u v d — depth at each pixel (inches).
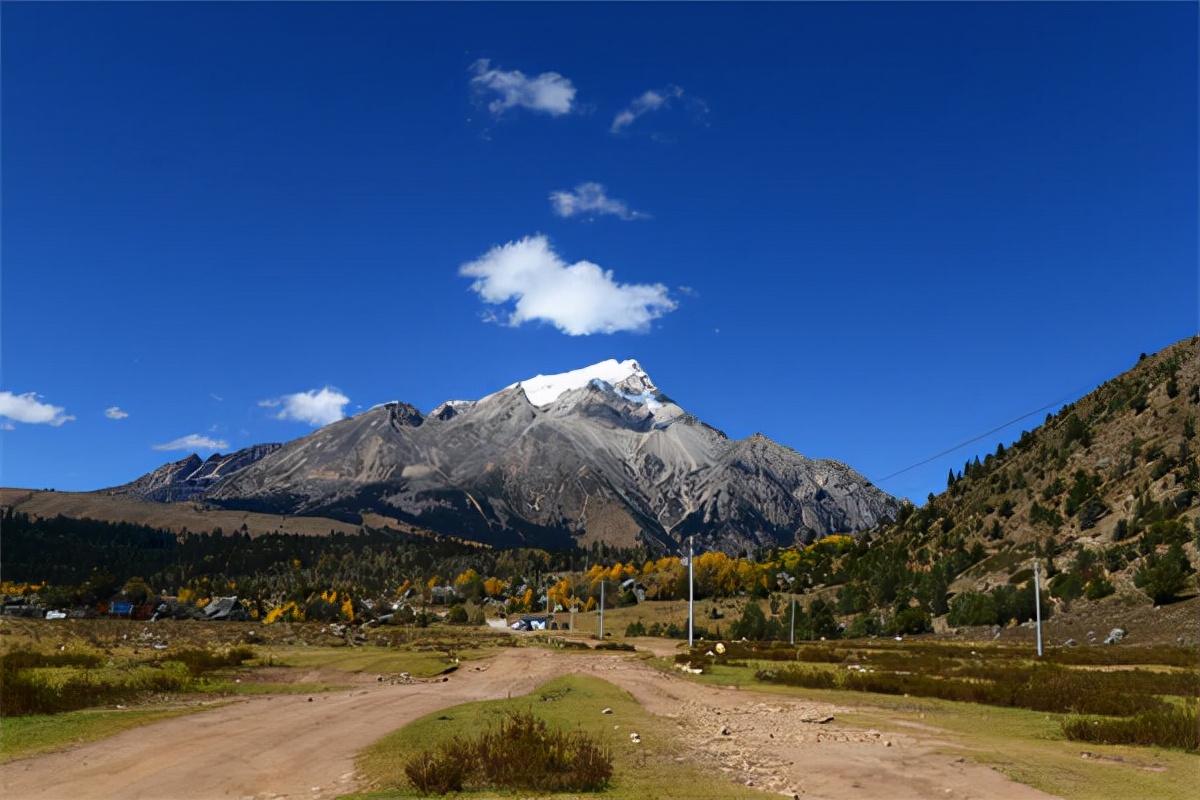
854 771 661.3
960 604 4483.3
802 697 1320.1
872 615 5226.4
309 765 701.9
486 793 592.4
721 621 6318.9
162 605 5295.3
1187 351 6259.8
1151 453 5123.0
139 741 792.9
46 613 4884.4
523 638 4431.6
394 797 579.5
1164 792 585.9
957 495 7396.7
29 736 793.6
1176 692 1200.8
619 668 2097.7
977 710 1104.8
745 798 574.9
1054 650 2765.7
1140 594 3666.3
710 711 1103.0
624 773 658.8
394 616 6299.2
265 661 2054.6
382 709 1108.5
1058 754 731.4
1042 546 4948.3
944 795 583.5
